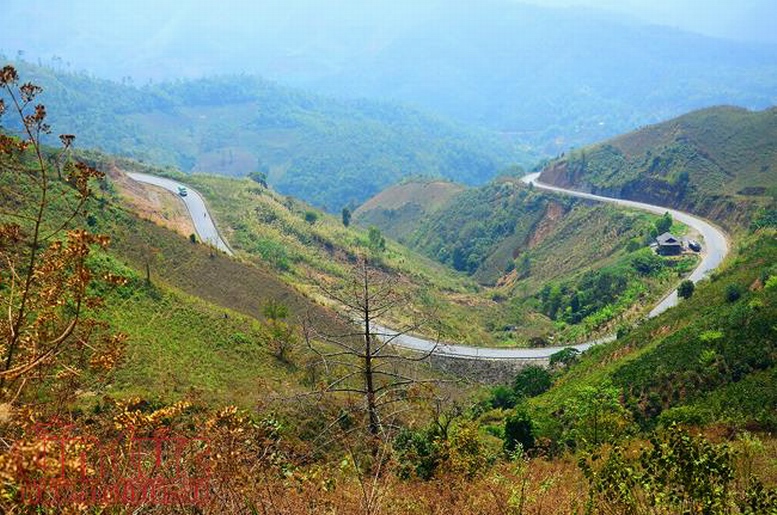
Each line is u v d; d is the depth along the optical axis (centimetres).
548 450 2488
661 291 7869
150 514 684
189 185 11875
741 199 10288
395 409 1695
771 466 1355
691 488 761
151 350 3800
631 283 8531
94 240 738
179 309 4722
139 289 4719
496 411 4316
